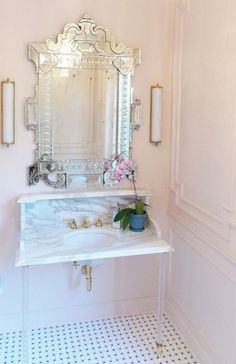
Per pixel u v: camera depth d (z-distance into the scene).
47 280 2.85
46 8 2.56
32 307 2.86
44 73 2.60
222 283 2.24
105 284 2.97
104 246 2.49
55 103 2.65
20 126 2.62
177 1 2.72
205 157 2.40
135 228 2.68
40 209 2.71
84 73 2.68
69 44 2.62
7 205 2.69
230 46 2.09
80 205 2.78
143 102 2.82
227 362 2.19
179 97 2.74
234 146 2.06
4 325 2.83
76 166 2.75
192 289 2.65
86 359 2.55
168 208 2.98
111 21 2.68
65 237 2.57
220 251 2.22
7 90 2.51
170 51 2.81
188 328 2.70
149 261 3.03
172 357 2.58
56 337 2.78
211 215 2.33
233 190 2.08
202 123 2.43
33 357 2.56
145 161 2.89
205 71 2.37
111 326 2.92
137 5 2.71
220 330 2.28
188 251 2.70
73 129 2.71
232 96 2.08
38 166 2.68
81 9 2.61
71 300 2.93
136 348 2.67
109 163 2.79
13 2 2.50
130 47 2.73
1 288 2.77
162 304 2.67
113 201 2.84
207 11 2.33
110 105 2.75
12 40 2.53
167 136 2.90
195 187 2.55
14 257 2.76
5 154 2.63
